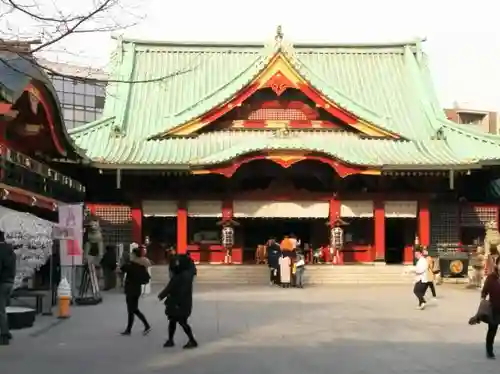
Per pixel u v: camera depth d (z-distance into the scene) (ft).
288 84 138.31
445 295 100.37
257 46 173.37
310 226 149.07
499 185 149.07
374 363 45.42
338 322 67.00
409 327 63.87
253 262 146.10
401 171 131.64
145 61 168.76
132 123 150.00
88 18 37.29
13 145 88.94
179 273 51.13
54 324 64.28
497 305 46.88
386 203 137.80
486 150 141.28
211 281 124.77
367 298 93.86
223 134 143.13
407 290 108.68
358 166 129.39
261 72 137.69
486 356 48.26
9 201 79.20
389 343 54.08
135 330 60.70
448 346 52.95
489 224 126.41
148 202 136.36
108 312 74.64
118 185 127.85
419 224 138.21
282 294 99.91
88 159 118.42
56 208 91.56
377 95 162.61
